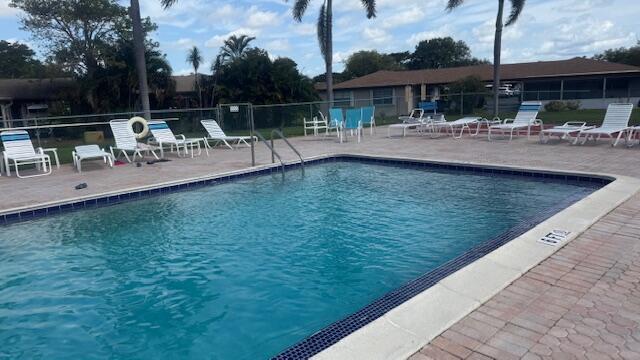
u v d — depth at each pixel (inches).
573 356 98.5
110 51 1056.2
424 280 151.2
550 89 1190.9
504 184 325.4
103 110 1033.5
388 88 1290.6
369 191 324.8
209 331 145.4
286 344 136.3
